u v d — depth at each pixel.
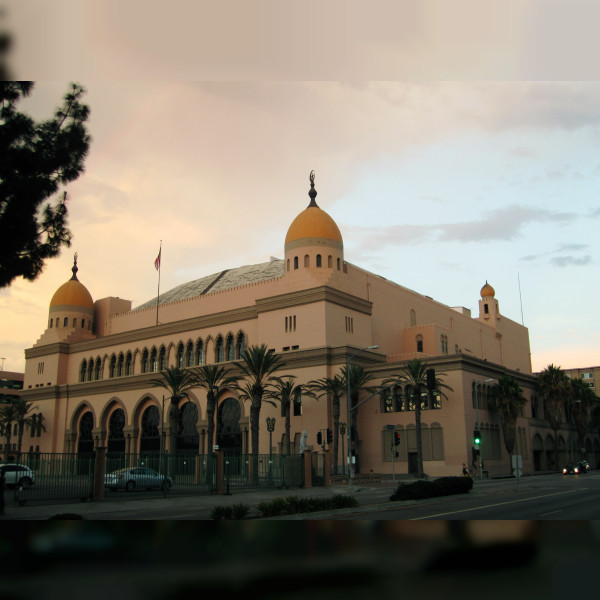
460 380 61.88
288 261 73.31
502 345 110.31
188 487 42.44
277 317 70.44
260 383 59.34
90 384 87.44
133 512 28.97
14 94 19.19
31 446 92.44
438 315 93.50
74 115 21.39
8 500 33.59
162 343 82.50
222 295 80.06
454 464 60.31
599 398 95.00
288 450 59.53
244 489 44.50
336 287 70.44
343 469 59.88
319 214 74.00
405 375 63.44
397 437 53.28
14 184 19.52
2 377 128.38
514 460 42.59
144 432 81.00
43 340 96.75
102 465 35.88
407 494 31.12
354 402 65.94
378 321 78.88
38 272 21.55
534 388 81.19
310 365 65.75
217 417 72.88
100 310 99.00
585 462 73.19
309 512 23.80
